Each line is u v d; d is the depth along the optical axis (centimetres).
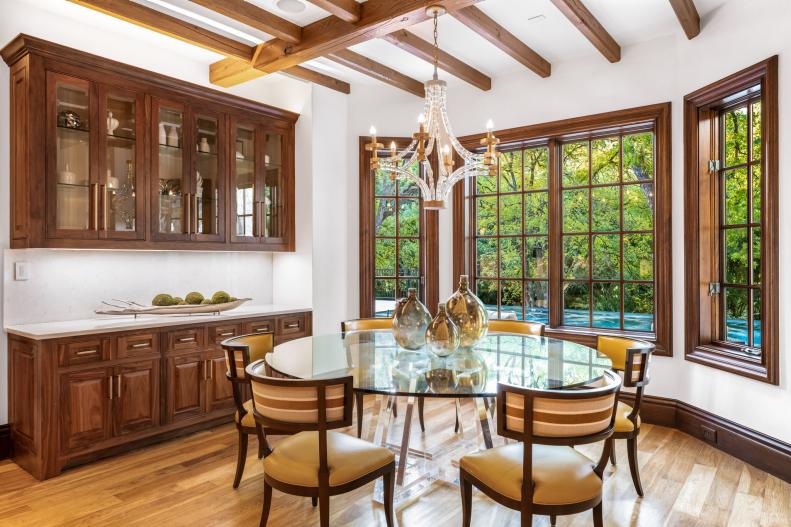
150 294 414
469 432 376
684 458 332
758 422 320
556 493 191
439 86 304
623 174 433
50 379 303
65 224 334
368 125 516
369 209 517
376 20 315
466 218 513
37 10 348
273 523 249
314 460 215
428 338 265
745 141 354
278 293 509
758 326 343
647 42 404
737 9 335
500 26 378
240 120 442
